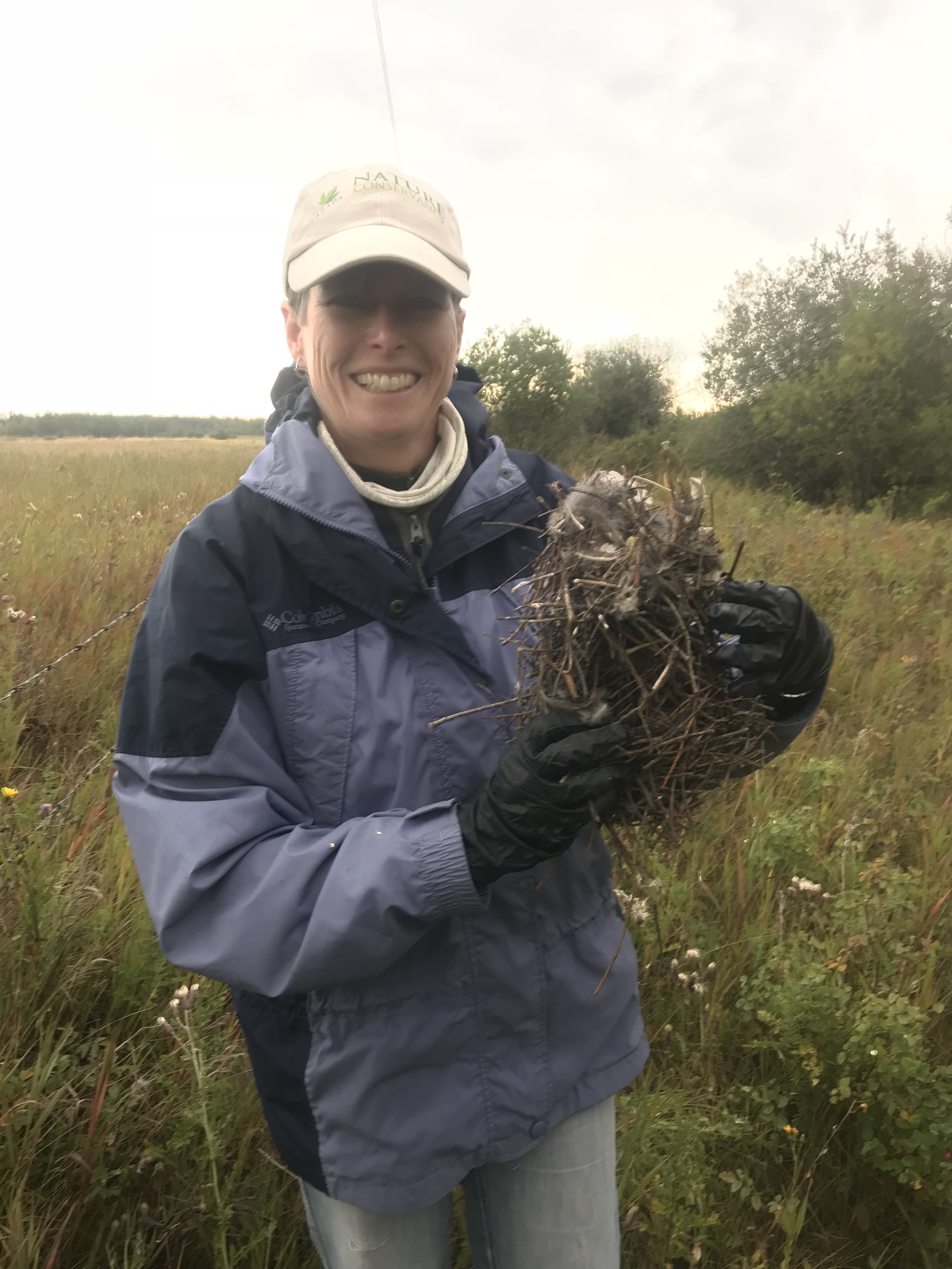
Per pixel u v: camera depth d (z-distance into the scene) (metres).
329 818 1.27
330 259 1.21
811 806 3.15
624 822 1.30
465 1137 1.30
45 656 4.17
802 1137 2.08
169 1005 2.08
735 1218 1.98
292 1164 1.36
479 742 1.31
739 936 2.58
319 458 1.28
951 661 4.94
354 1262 1.38
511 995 1.31
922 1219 1.98
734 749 1.28
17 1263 1.57
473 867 1.14
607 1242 1.46
